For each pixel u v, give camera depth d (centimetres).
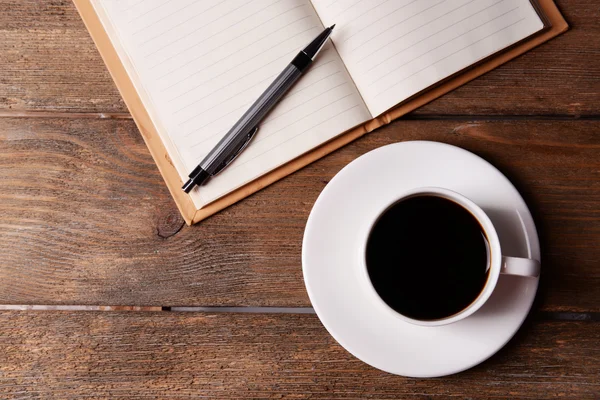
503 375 58
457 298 54
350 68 57
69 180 59
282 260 58
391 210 54
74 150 59
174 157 57
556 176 58
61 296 59
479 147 58
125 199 59
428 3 56
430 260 54
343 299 55
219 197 58
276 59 57
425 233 54
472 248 54
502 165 58
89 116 59
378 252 54
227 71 57
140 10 57
